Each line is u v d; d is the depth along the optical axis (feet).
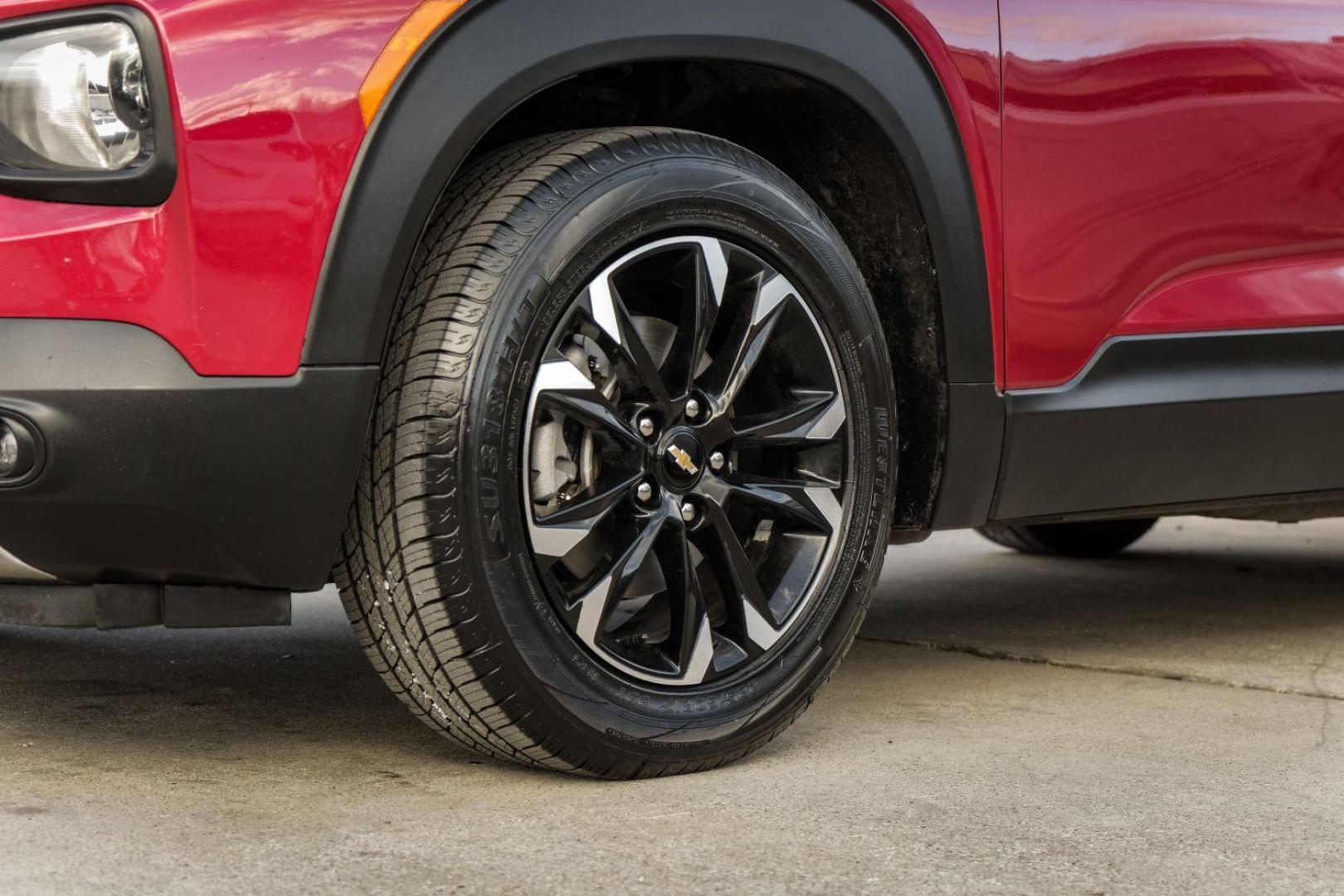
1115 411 7.32
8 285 5.16
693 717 6.11
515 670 5.66
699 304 6.10
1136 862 5.17
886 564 12.57
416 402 5.52
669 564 6.15
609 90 6.81
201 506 5.31
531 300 5.64
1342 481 8.34
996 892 4.85
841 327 6.51
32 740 6.48
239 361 5.26
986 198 6.87
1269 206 7.73
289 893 4.69
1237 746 6.75
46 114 5.32
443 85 5.48
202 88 5.19
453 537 5.51
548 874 4.93
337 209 5.34
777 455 6.64
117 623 5.65
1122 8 7.25
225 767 6.11
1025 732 6.96
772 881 4.90
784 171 7.18
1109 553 13.03
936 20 6.68
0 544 5.43
